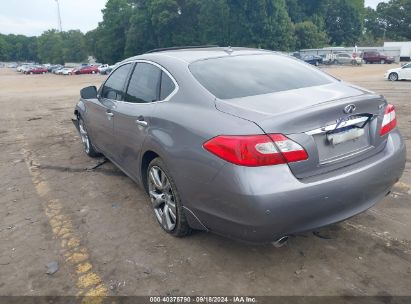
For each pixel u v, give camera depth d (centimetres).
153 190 365
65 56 11825
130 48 7144
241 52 392
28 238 365
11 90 2562
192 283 288
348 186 274
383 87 1814
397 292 271
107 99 468
